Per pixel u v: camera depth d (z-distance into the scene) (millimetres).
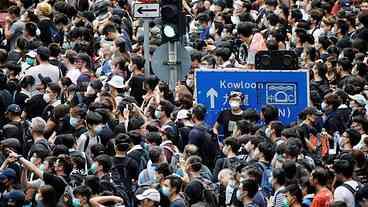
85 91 35125
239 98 34031
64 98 35312
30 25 40844
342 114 33875
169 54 35812
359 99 34531
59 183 28750
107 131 32125
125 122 33688
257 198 28984
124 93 36156
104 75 38500
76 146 32031
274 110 33438
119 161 30469
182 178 29812
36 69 36469
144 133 32344
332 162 31562
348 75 37281
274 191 29469
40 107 34875
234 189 29422
